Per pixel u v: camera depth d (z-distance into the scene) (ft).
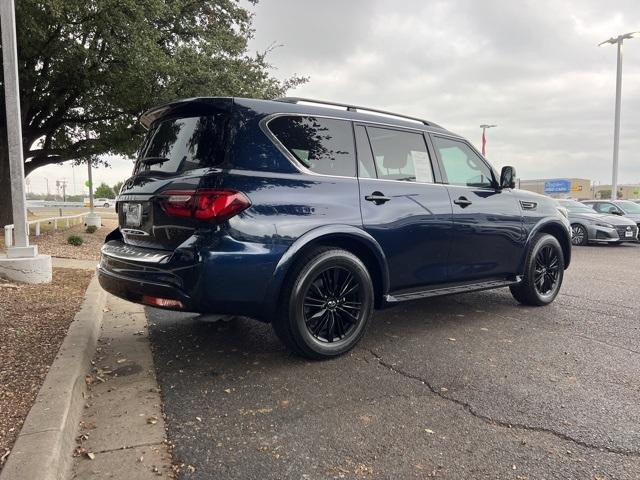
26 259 21.61
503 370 12.30
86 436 9.03
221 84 46.91
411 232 14.06
